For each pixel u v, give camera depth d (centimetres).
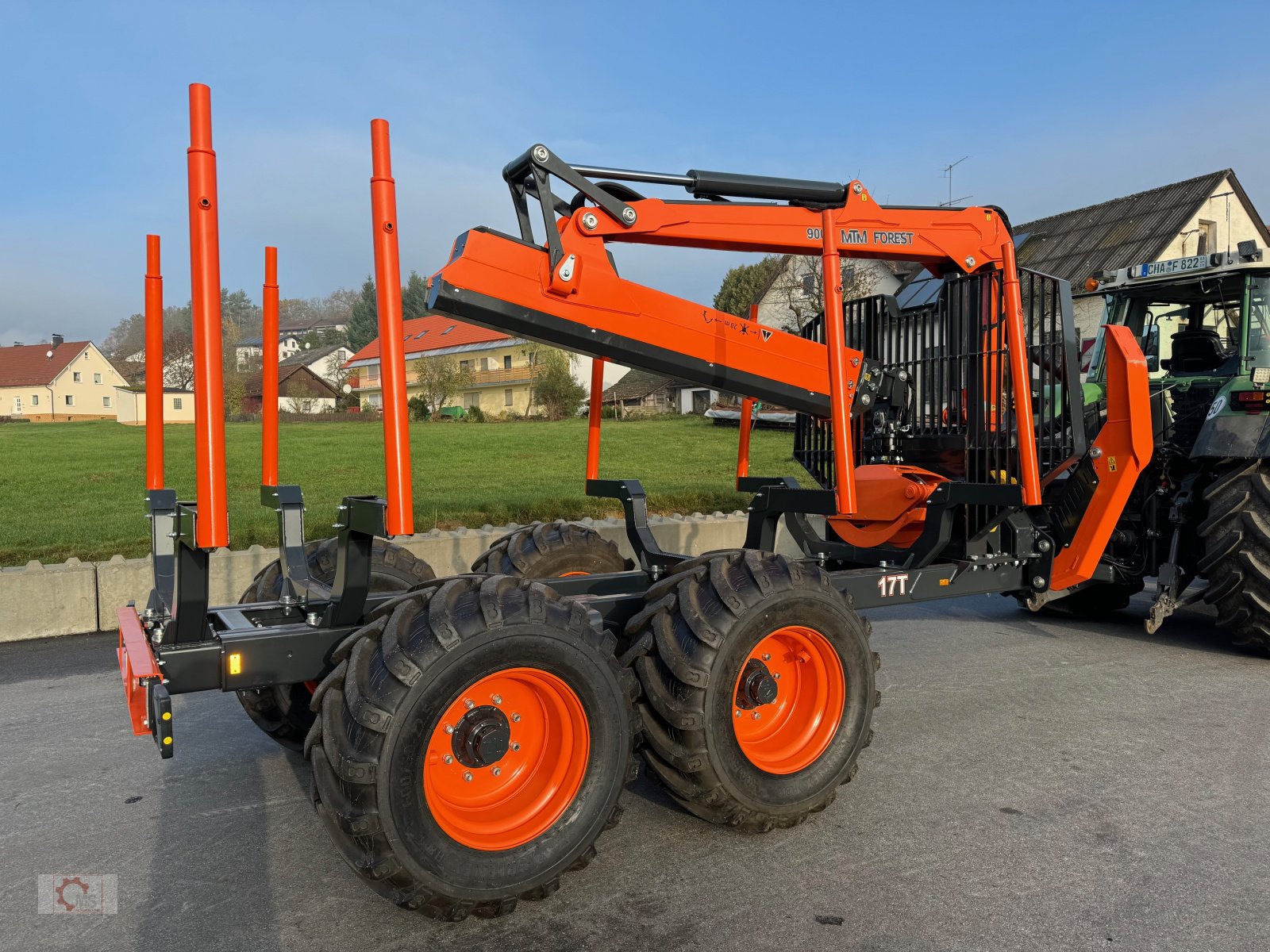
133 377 7906
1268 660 557
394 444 259
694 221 383
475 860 261
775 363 423
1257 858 303
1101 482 469
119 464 1736
